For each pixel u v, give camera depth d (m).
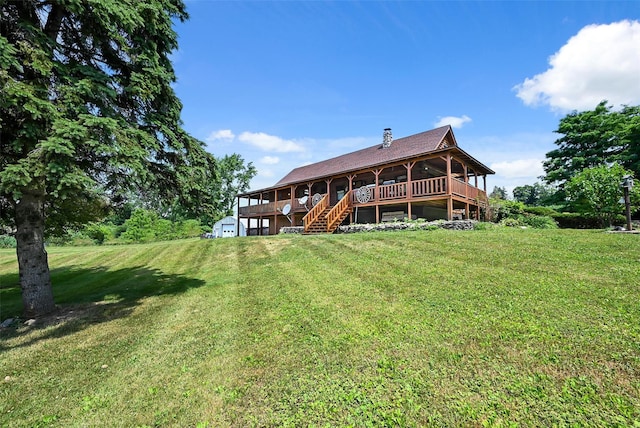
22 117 4.40
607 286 4.55
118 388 3.16
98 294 7.20
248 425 2.51
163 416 2.68
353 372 3.13
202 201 7.30
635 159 19.61
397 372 3.06
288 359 3.52
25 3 4.62
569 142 23.27
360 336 3.89
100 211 8.05
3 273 11.03
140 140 5.54
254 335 4.25
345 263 7.68
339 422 2.46
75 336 4.62
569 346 3.19
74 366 3.67
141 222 33.06
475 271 5.88
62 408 2.87
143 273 9.61
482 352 3.26
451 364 3.11
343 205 16.84
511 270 5.71
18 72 4.54
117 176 5.52
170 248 14.15
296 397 2.82
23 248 5.69
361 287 5.80
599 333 3.37
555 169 23.80
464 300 4.63
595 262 5.66
